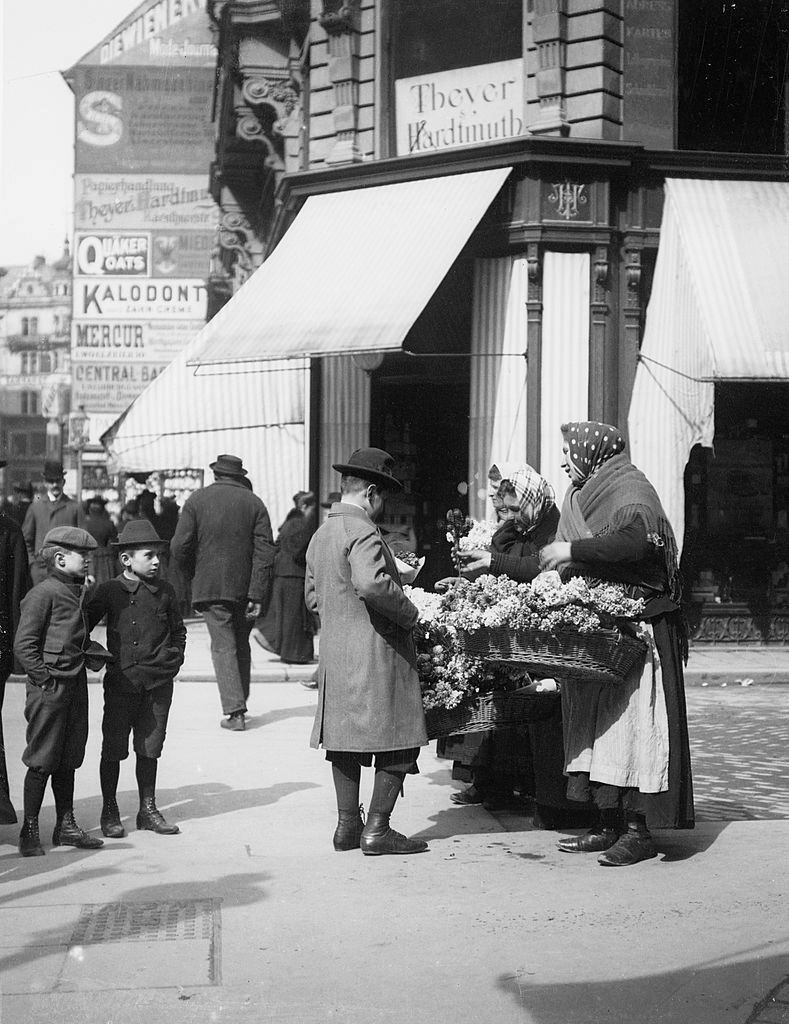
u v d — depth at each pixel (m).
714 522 16.42
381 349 14.84
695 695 12.61
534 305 16.03
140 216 38.53
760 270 15.38
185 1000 4.20
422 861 6.02
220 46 21.58
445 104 17.08
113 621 6.58
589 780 6.05
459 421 17.17
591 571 5.89
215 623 10.16
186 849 6.27
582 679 5.91
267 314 16.12
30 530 14.13
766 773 8.42
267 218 24.03
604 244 16.00
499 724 6.39
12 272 67.44
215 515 10.22
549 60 16.14
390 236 16.08
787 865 5.90
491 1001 4.19
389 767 6.16
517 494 6.67
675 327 15.65
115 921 5.05
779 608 16.50
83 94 37.34
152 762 6.68
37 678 6.12
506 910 5.20
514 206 16.02
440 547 17.25
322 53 17.94
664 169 16.17
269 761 8.70
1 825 6.86
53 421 66.94
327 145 17.95
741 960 4.54
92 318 38.91
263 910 5.21
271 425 18.30
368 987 4.32
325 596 6.23
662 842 6.36
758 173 16.28
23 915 5.14
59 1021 4.02
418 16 17.27
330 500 14.30
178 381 18.72
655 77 16.20
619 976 4.40
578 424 6.13
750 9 16.39
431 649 6.38
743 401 16.53
